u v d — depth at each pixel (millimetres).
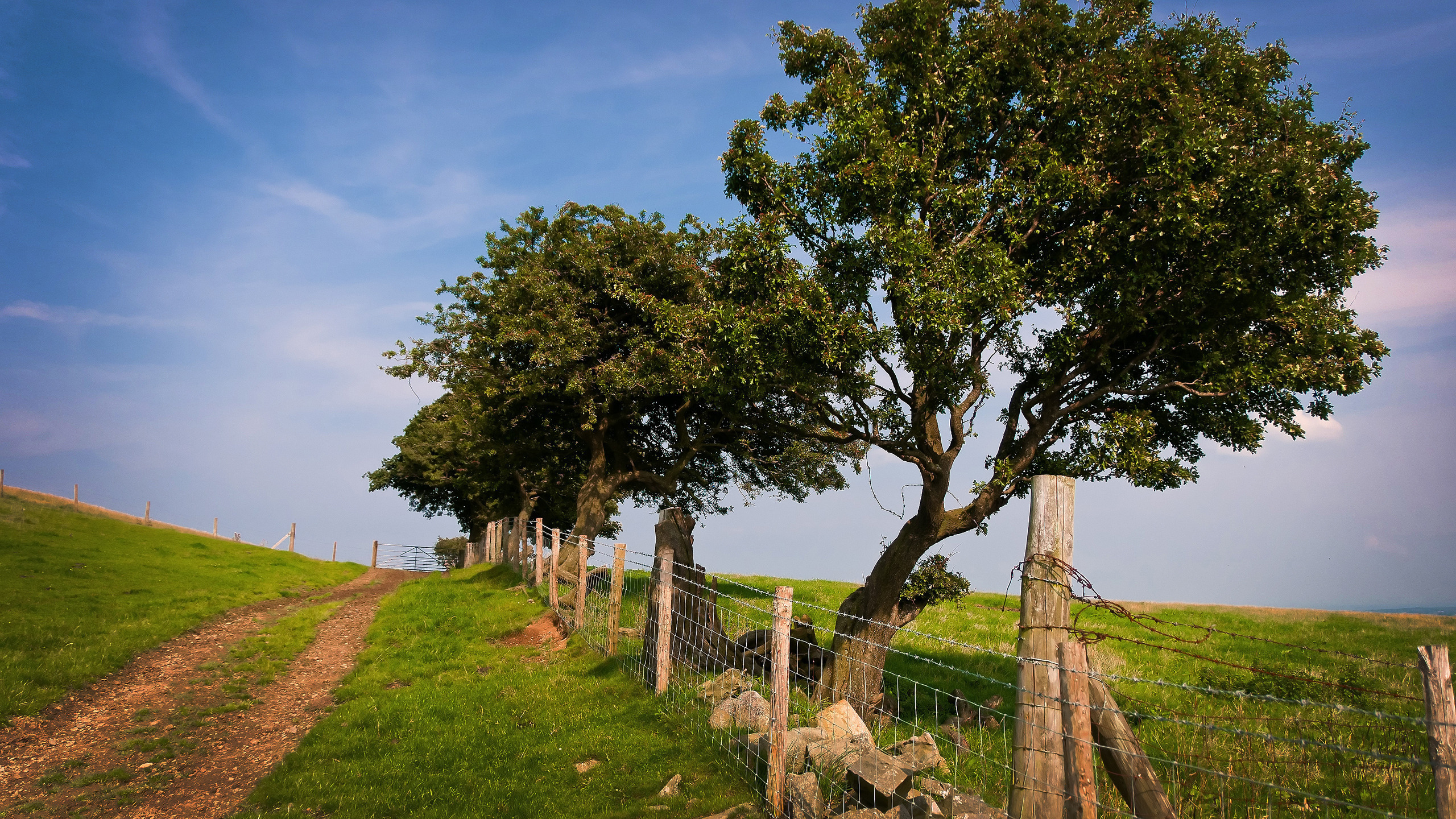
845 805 7516
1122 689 13180
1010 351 13820
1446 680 4094
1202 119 11211
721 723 10469
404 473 50594
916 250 11492
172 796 9953
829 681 13469
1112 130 12047
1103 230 11867
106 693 13664
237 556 33375
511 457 29469
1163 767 8445
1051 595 5895
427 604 22516
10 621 16328
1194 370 12531
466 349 25688
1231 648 18172
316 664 16797
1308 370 11727
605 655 14750
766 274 12805
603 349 23891
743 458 28141
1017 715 5859
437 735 11703
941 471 13039
